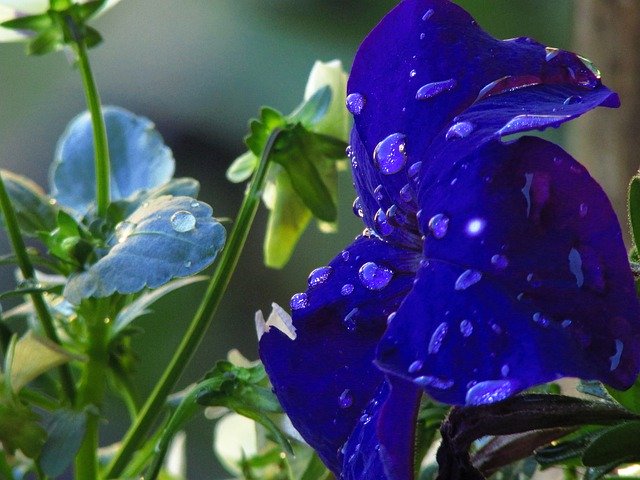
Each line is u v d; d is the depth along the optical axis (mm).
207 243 254
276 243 297
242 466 289
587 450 233
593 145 317
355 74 247
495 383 212
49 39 290
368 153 246
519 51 238
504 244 218
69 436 262
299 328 244
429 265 223
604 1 308
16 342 259
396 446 215
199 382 266
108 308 275
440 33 241
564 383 277
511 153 221
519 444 248
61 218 272
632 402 233
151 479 260
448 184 225
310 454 284
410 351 218
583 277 215
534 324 214
